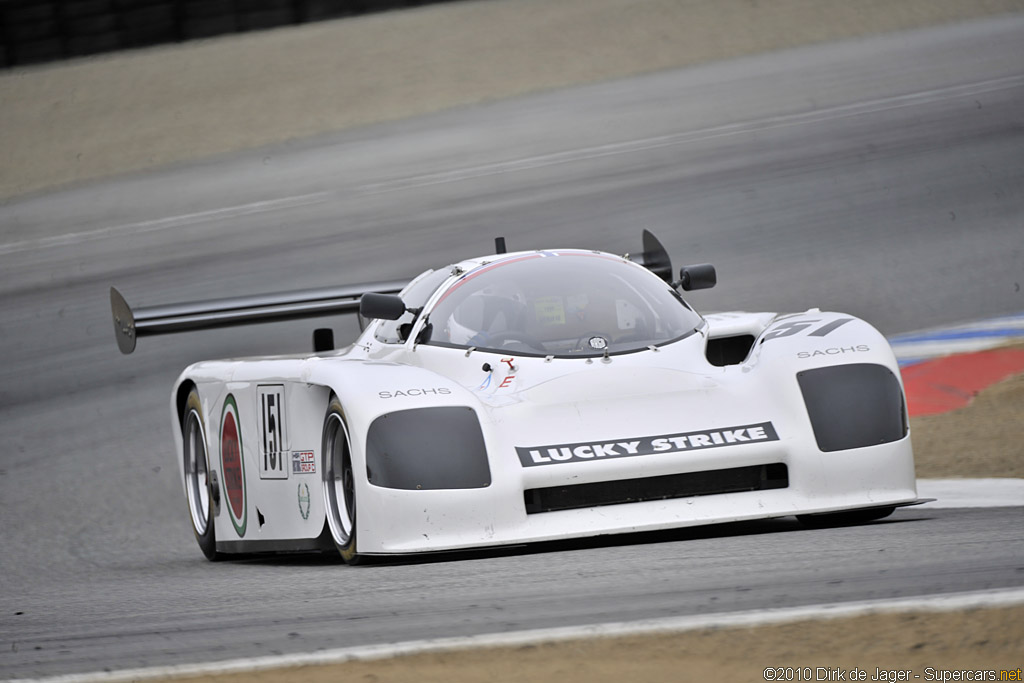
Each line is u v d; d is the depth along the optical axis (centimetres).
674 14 10700
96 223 6669
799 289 4275
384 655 1081
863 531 1623
